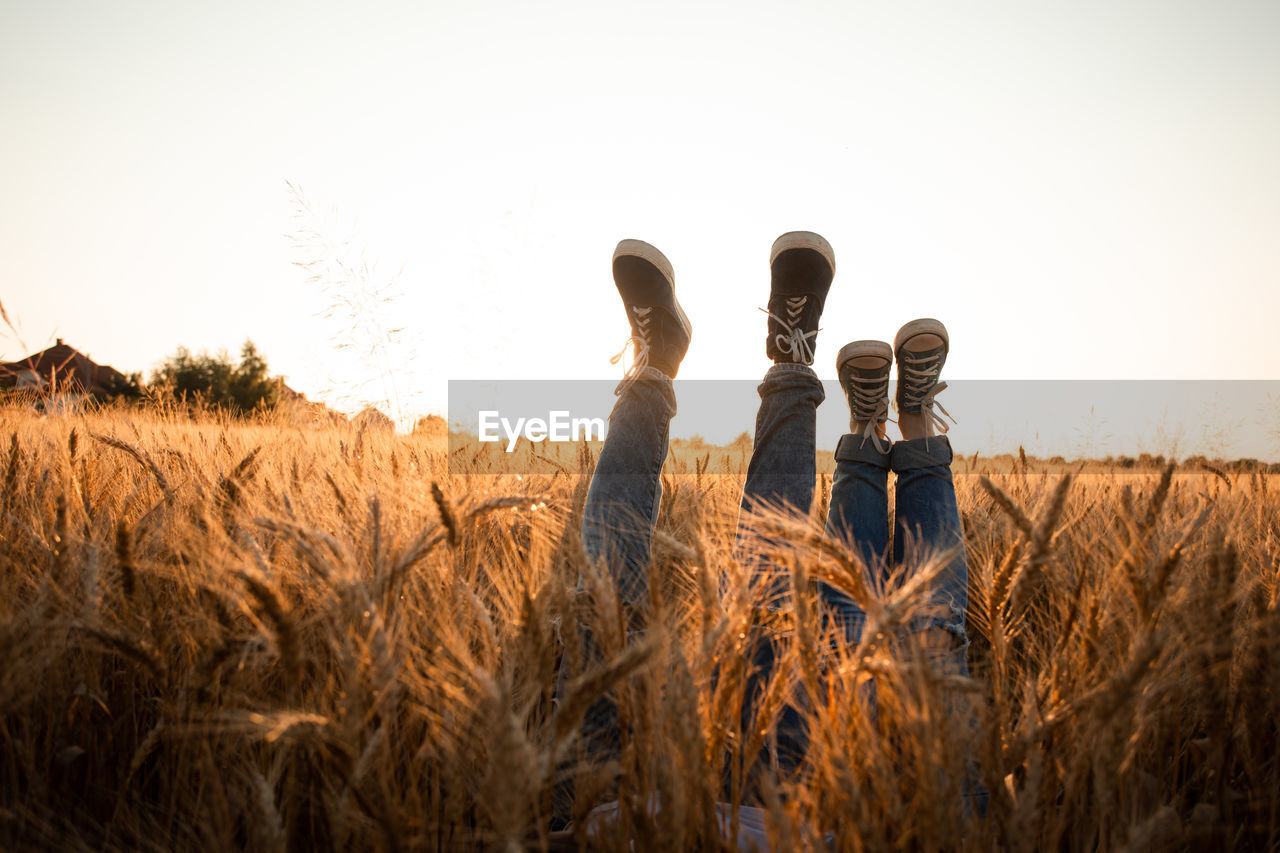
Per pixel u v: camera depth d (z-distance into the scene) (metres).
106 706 1.33
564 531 1.76
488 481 2.48
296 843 1.20
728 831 1.11
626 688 1.11
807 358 2.16
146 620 1.38
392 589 1.25
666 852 0.96
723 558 1.31
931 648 1.57
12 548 1.63
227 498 1.84
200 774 1.21
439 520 1.32
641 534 1.78
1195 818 1.20
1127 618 1.28
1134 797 1.15
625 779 1.07
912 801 1.01
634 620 1.57
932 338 2.37
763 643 1.58
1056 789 1.15
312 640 1.39
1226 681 1.22
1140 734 1.16
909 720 0.96
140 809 1.26
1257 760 1.20
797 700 1.38
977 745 1.02
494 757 0.87
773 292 2.23
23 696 1.22
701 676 1.08
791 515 1.81
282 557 1.54
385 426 3.67
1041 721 1.14
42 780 1.24
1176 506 2.05
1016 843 0.95
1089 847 1.12
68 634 1.32
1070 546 1.75
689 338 2.39
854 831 0.96
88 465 2.28
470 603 1.31
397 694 1.11
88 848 1.14
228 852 1.08
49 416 3.96
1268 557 1.79
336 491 1.94
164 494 1.91
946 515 2.04
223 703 1.23
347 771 0.97
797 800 1.03
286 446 3.34
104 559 1.55
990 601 1.28
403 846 0.97
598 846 1.06
